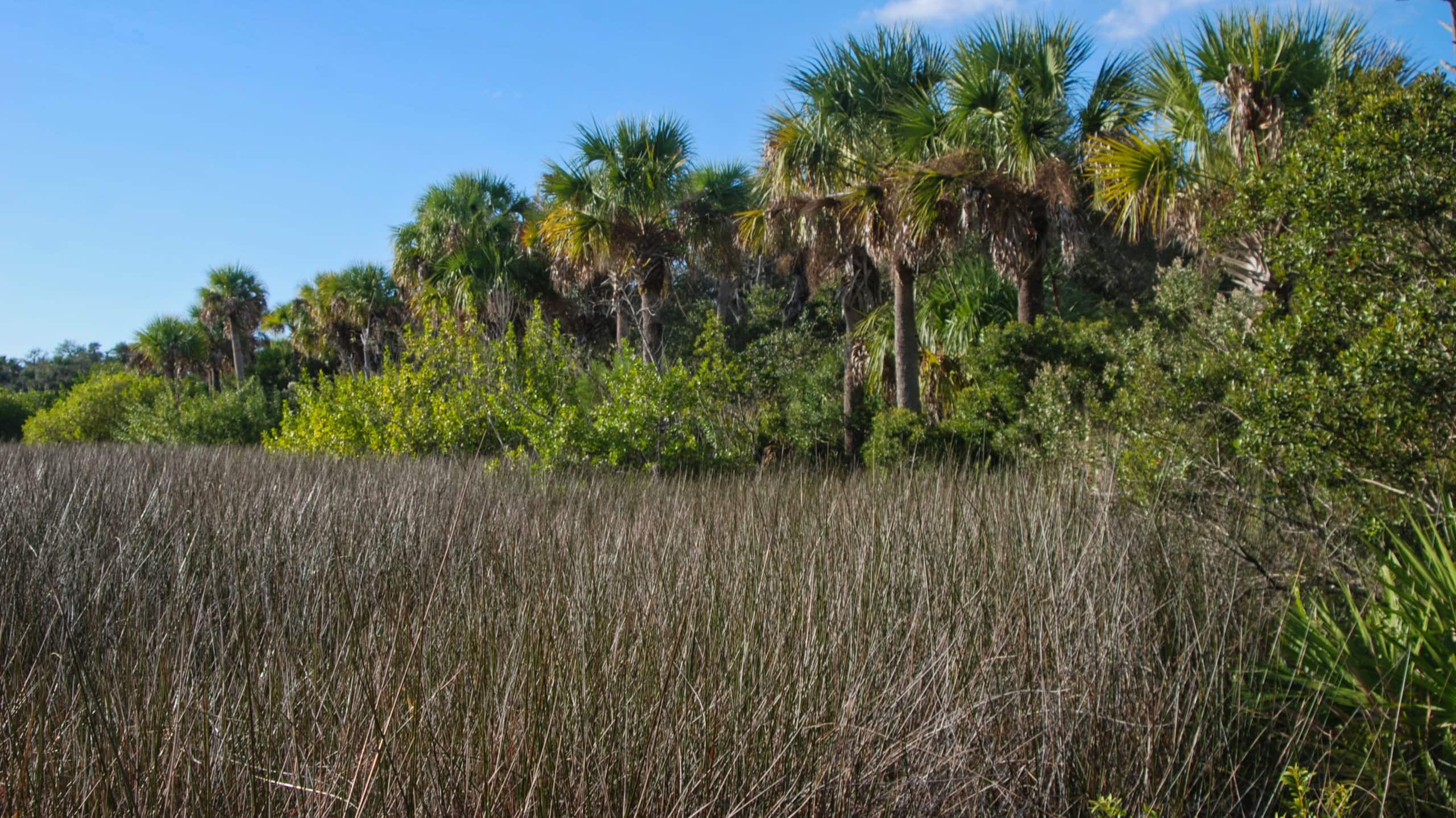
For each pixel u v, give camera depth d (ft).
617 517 17.70
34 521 16.71
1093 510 14.57
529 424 32.68
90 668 8.76
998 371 30.32
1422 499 12.56
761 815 8.01
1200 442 16.01
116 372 95.71
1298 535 14.19
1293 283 20.25
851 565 12.70
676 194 48.34
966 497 16.01
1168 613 11.38
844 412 42.45
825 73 37.14
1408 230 13.93
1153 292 50.96
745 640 9.65
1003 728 9.48
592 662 9.05
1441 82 13.74
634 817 7.56
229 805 7.29
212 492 20.94
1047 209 33.76
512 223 59.21
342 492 20.20
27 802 7.06
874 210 35.88
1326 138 14.58
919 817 8.44
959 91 34.09
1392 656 10.28
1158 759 9.07
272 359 109.70
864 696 9.14
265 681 8.43
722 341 36.40
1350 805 8.83
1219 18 24.29
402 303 75.25
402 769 7.31
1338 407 13.01
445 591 11.21
